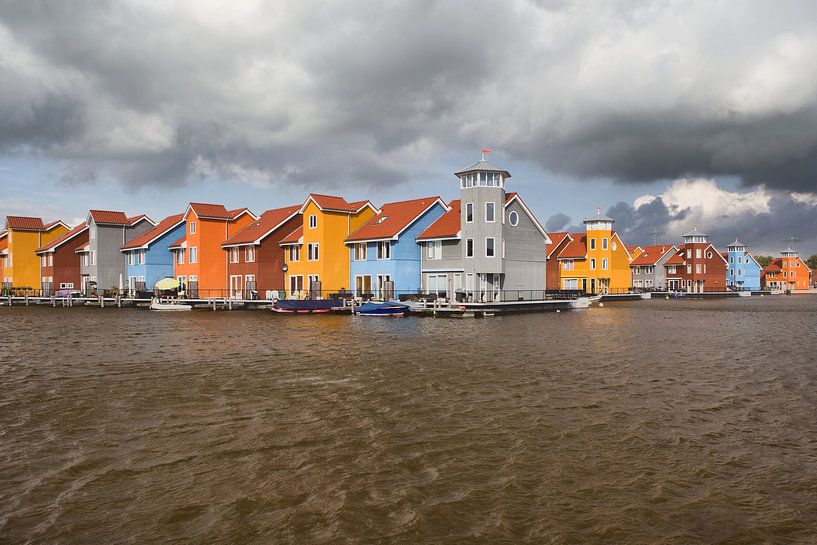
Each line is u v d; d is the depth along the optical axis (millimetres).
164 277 73438
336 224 58938
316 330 37125
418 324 41750
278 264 63312
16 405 16656
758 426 14492
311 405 16578
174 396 17750
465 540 8742
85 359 25031
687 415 15516
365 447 12844
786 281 155500
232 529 9086
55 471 11453
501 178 53406
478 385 19266
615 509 9727
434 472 11367
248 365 23266
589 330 37875
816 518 9406
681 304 80500
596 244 93125
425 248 56875
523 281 58031
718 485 10703
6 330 38188
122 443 13156
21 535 8883
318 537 8844
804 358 25641
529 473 11297
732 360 24953
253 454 12398
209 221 67500
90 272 78750
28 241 84562
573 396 17688
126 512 9664
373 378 20453
